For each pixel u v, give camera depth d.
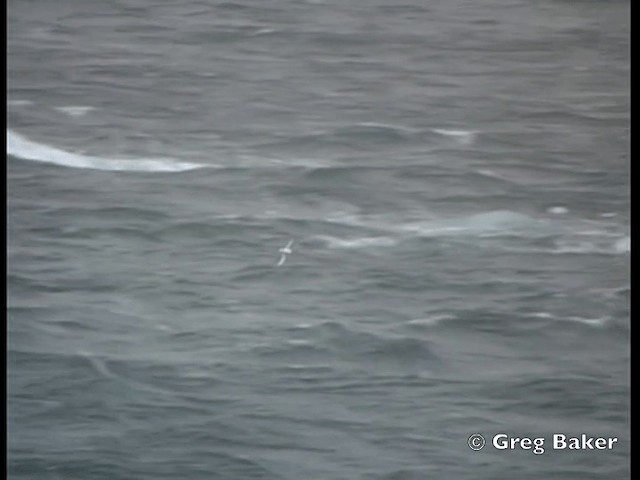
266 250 122.12
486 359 103.44
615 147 149.62
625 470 90.44
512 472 90.00
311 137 150.75
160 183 136.50
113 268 117.81
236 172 140.00
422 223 128.50
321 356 103.69
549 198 135.12
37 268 117.06
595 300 112.81
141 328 107.38
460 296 113.50
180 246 122.62
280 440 93.00
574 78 172.25
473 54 181.62
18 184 134.88
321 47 184.50
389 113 159.88
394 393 98.56
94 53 176.12
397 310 110.88
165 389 98.62
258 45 183.88
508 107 162.12
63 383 99.00
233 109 160.38
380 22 194.38
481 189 136.75
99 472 89.62
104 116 155.75
